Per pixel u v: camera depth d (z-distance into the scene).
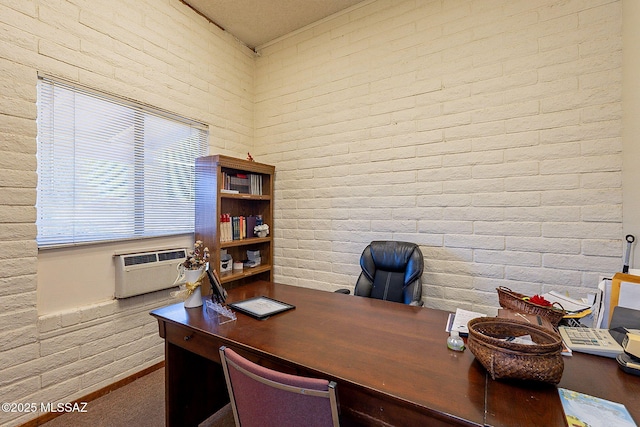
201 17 2.74
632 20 1.56
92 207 2.02
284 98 3.11
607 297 1.18
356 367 0.97
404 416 0.82
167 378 1.50
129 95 2.19
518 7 2.04
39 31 1.73
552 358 0.83
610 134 1.78
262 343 1.16
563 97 1.90
